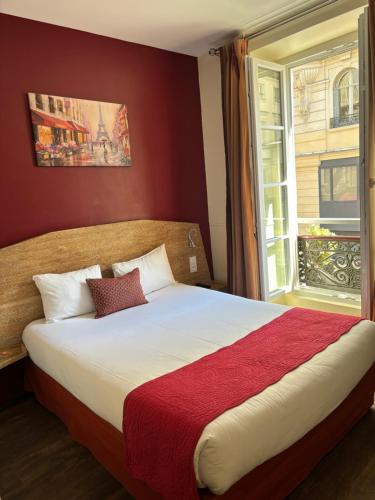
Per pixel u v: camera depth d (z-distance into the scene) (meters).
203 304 2.83
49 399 2.47
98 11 2.67
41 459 2.16
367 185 2.68
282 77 3.58
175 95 3.65
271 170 3.69
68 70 2.93
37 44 2.77
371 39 2.50
